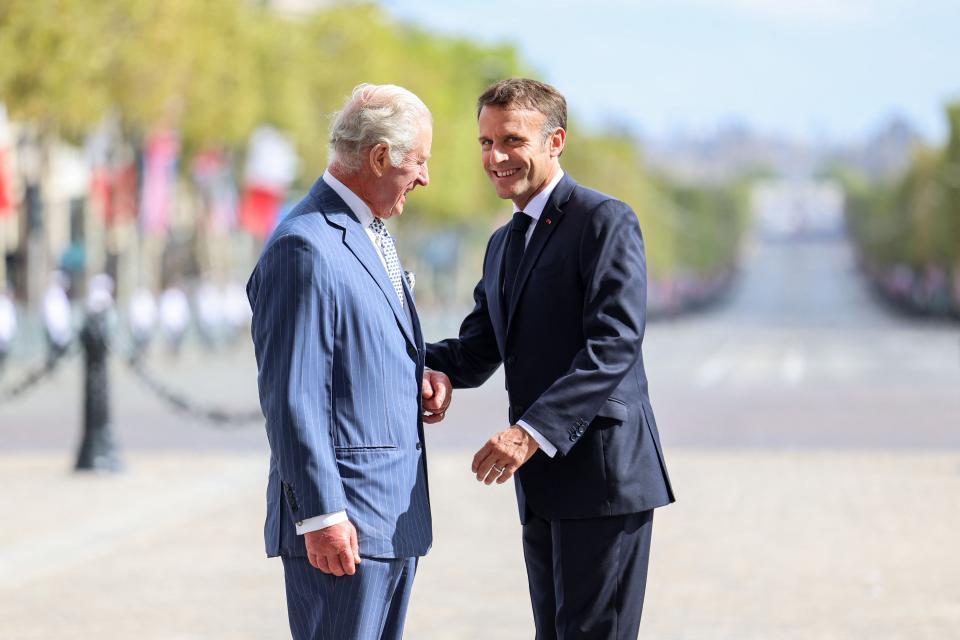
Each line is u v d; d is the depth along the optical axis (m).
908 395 38.12
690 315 195.38
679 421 30.81
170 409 33.94
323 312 7.04
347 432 7.13
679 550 15.33
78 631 11.80
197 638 11.56
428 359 8.55
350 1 84.44
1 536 16.11
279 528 7.27
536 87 7.92
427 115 7.41
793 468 22.41
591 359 7.53
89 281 65.81
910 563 14.55
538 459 7.89
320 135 78.81
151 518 17.38
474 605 12.77
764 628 11.84
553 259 7.86
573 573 7.87
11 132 61.84
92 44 48.78
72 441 26.80
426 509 7.45
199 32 56.94
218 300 63.81
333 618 7.15
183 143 66.25
